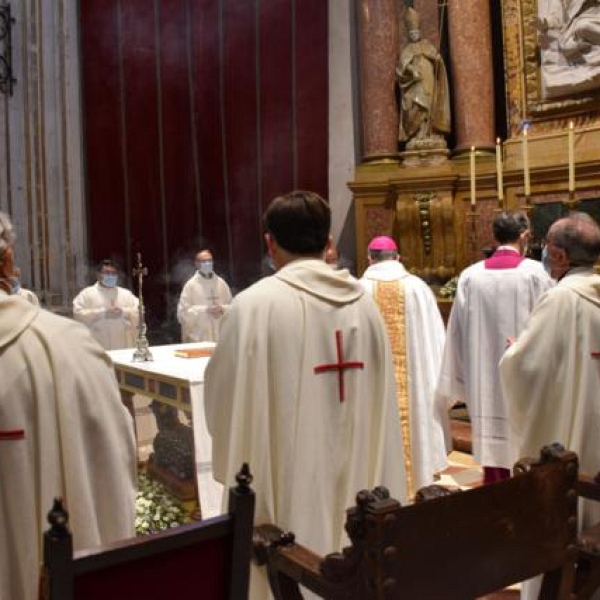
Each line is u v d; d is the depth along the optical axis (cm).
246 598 141
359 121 843
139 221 840
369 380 222
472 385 432
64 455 167
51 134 833
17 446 164
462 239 726
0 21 814
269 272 843
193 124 858
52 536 120
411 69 746
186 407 396
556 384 249
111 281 732
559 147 658
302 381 209
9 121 816
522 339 253
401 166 757
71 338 176
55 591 120
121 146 836
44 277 825
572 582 181
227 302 770
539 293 415
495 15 765
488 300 425
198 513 431
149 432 647
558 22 657
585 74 640
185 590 135
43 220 825
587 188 643
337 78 853
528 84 698
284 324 211
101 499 174
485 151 723
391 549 148
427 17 773
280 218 221
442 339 470
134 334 749
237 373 206
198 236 858
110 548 126
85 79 832
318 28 835
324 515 208
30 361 167
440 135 752
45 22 828
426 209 718
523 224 433
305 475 206
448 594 156
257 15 851
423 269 731
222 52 855
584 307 248
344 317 218
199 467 375
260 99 848
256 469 205
